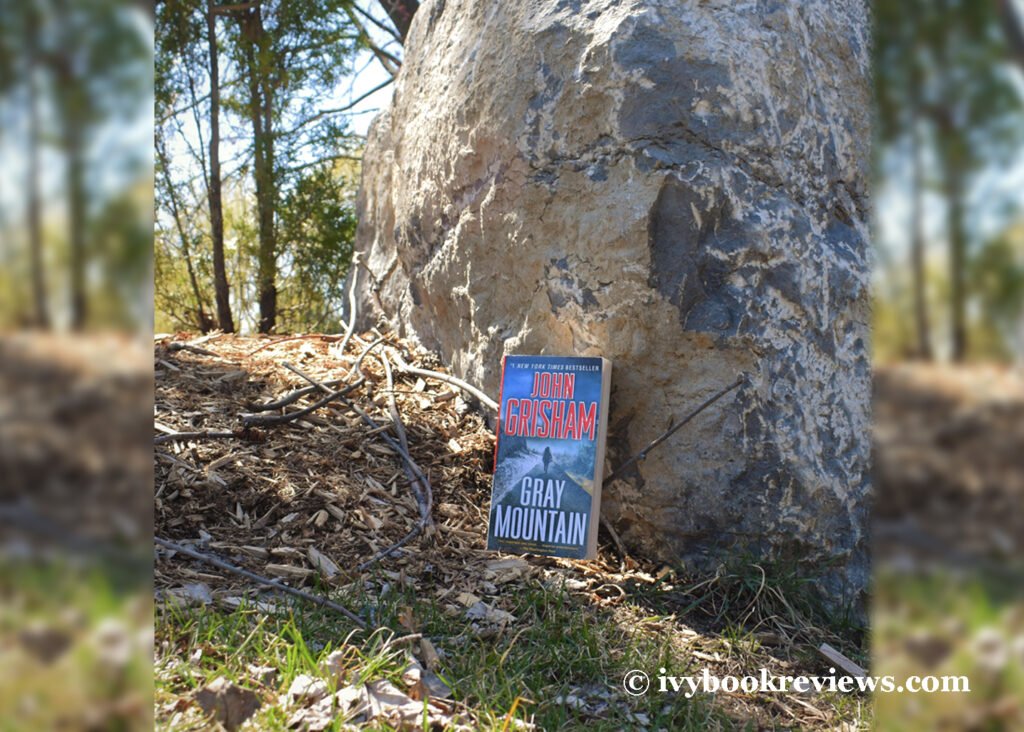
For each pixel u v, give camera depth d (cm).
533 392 348
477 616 287
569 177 359
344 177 856
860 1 402
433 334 462
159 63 784
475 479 378
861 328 364
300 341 494
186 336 504
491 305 401
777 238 339
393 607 280
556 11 370
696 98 338
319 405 389
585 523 330
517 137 375
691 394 337
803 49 364
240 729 198
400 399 419
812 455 339
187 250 812
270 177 811
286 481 346
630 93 342
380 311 522
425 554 326
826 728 254
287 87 816
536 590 309
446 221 434
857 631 317
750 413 332
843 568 340
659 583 323
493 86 390
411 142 485
